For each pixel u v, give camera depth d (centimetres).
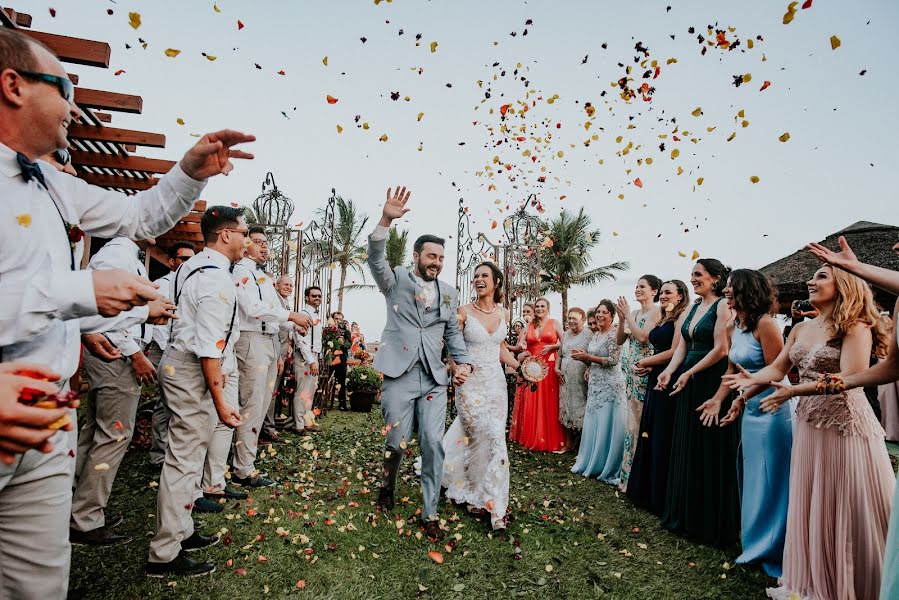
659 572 307
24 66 128
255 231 465
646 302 551
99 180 632
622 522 394
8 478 128
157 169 575
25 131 132
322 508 381
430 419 352
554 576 296
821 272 270
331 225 943
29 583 138
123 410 299
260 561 288
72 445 152
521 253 975
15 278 127
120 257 280
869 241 1325
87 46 335
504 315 430
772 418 321
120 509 346
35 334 119
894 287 196
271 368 471
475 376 400
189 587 256
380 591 268
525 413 685
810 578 265
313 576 278
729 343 364
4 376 94
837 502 257
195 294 269
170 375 268
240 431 431
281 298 643
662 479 413
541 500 440
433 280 373
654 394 435
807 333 281
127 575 262
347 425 758
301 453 554
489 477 373
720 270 393
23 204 130
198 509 364
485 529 362
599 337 554
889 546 173
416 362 359
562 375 661
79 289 118
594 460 532
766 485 320
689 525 359
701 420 330
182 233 907
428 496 346
